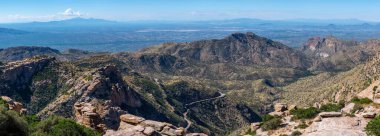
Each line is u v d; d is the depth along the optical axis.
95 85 177.62
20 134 45.66
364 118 58.22
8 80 185.50
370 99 70.81
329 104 81.12
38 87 191.12
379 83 92.81
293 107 77.12
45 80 195.38
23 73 194.00
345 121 56.91
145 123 59.91
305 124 64.94
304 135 57.25
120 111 128.75
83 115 66.56
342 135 51.44
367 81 160.50
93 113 66.88
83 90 177.25
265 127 70.06
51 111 168.38
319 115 61.22
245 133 74.62
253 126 73.75
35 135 47.38
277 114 76.38
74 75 195.25
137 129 53.00
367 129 51.53
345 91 174.75
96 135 54.03
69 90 181.75
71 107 170.00
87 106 77.12
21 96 184.00
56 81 196.12
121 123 62.28
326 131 54.16
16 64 197.50
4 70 186.38
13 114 46.41
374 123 51.38
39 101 185.88
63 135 50.09
